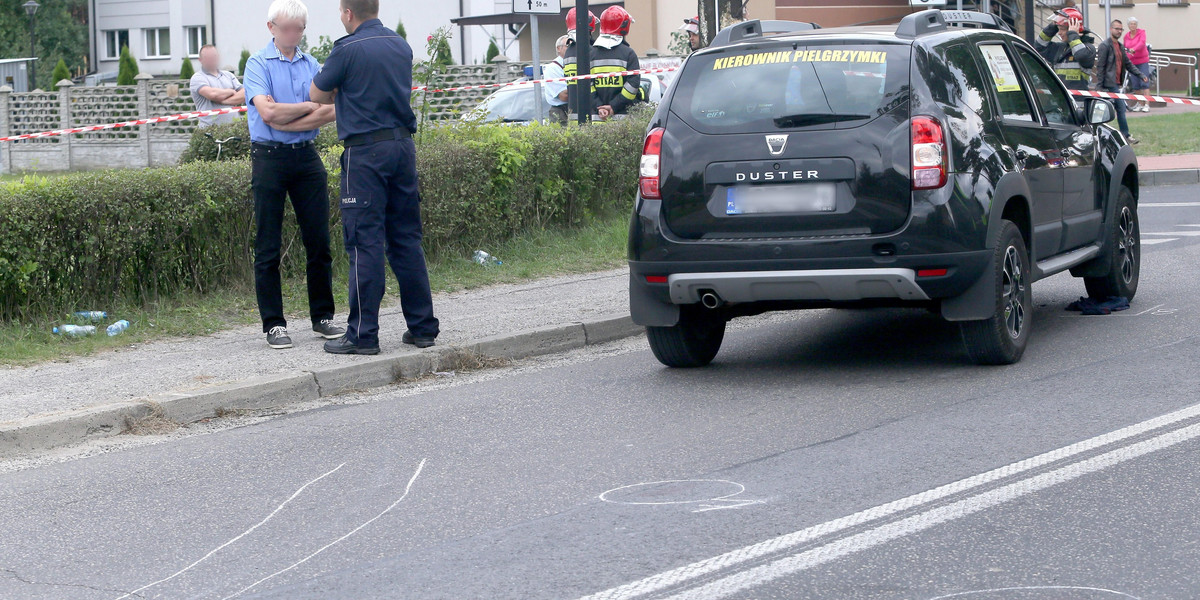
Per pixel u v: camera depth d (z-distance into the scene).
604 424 9.04
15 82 57.81
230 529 7.04
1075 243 11.66
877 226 9.48
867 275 9.48
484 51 51.12
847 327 12.42
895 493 7.12
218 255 13.74
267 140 11.46
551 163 17.09
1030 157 10.62
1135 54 38.69
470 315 12.95
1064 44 28.31
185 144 35.91
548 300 13.72
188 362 11.05
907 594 5.71
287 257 14.44
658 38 43.06
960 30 10.64
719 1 22.70
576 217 17.77
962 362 10.51
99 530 7.11
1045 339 11.27
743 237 9.75
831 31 10.29
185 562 6.54
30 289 12.15
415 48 51.50
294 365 10.79
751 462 7.88
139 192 12.82
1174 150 28.91
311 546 6.70
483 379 10.95
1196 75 51.81
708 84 10.09
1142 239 17.58
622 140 18.45
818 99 9.70
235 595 6.04
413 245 11.41
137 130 36.41
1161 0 53.38
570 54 22.02
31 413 9.27
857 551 6.26
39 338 11.83
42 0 84.69
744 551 6.32
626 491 7.40
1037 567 5.97
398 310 13.61
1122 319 12.02
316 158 11.75
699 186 9.85
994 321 9.80
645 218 10.05
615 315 12.67
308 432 9.21
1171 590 5.65
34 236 12.08
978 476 7.35
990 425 8.44
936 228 9.40
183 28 74.62
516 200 16.61
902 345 11.40
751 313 10.69
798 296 9.75
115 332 12.15
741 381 10.26
